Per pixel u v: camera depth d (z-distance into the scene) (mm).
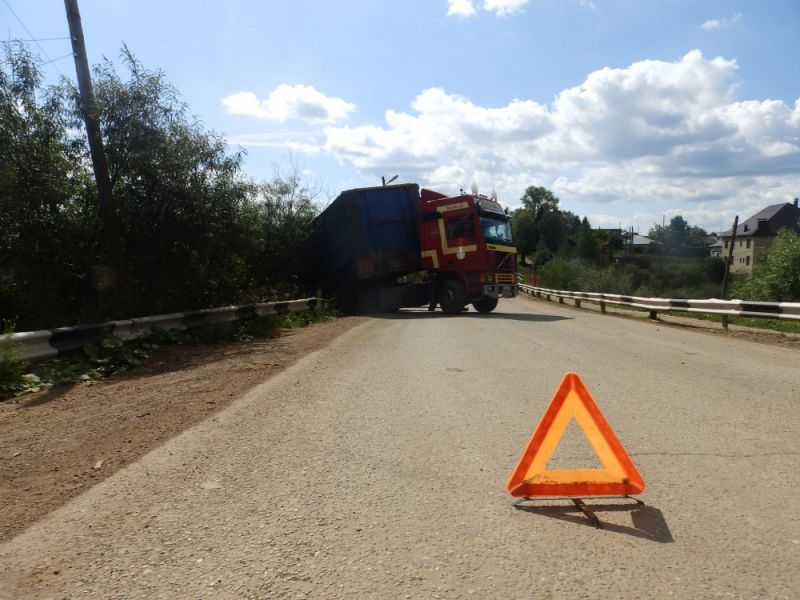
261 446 4742
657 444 4688
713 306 14484
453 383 7230
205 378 7824
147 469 4242
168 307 13312
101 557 3004
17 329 11125
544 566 2850
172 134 12703
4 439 5262
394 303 20938
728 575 2746
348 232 20234
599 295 22250
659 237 85312
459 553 2988
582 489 3562
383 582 2723
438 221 19922
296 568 2857
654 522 3314
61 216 11414
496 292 19219
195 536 3209
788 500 3580
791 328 13617
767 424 5238
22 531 3336
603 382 7184
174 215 12570
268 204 20844
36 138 11078
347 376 7770
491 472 4133
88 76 11688
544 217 107875
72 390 7383
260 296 19062
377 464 4309
